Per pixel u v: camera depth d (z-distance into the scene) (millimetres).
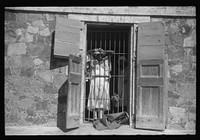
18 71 5777
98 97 5996
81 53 5836
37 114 5699
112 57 6914
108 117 5664
